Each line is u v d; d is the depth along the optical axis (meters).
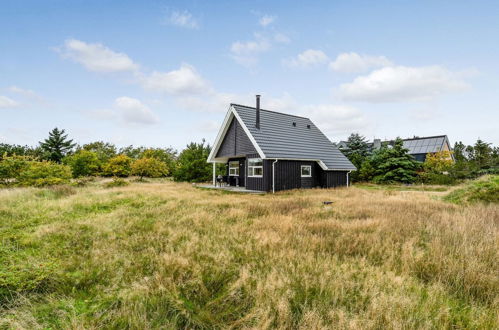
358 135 38.94
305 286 3.29
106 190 14.98
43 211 8.74
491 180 12.85
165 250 4.93
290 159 17.44
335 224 6.59
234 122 20.45
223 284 3.54
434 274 3.71
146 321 2.55
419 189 21.02
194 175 25.66
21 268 3.82
